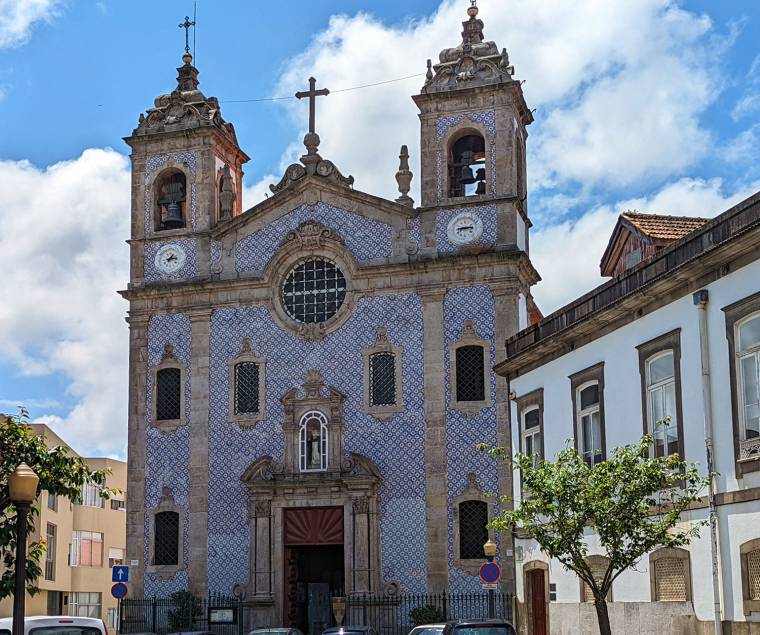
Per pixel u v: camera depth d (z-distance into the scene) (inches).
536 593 1310.3
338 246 1700.3
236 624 1627.7
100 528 2787.9
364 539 1605.6
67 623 755.4
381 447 1636.3
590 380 1157.7
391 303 1673.2
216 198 1815.9
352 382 1665.8
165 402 1742.1
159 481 1712.6
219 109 1845.5
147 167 1823.3
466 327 1636.3
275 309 1712.6
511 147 1679.4
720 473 919.0
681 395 981.8
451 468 1605.6
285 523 1652.3
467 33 1775.3
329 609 1680.6
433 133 1705.2
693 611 952.9
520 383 1352.1
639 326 1062.4
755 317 887.7
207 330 1737.2
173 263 1776.6
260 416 1689.2
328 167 1729.8
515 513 920.3
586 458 1167.0
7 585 901.2
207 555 1672.0
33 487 802.8
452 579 1574.8
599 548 1111.0
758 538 865.5
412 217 1689.2
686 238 984.9
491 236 1658.5
